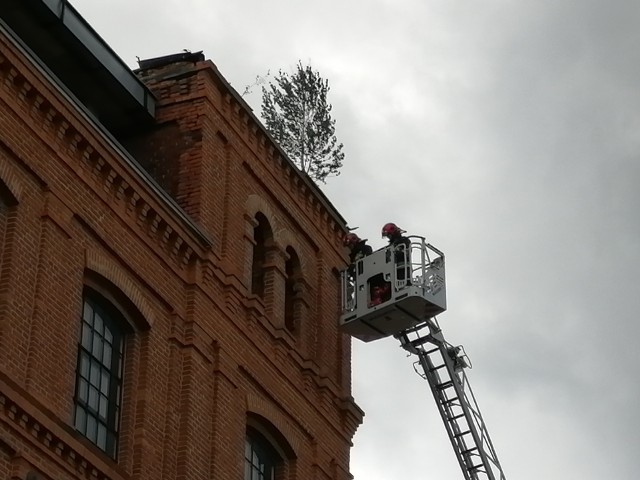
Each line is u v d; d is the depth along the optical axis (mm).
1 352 22031
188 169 29219
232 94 30688
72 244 24344
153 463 24953
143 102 29797
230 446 27125
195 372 26672
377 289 33906
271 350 29672
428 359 42188
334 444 31188
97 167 25438
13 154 23453
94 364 24500
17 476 21484
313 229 32969
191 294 27312
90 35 29375
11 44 23719
